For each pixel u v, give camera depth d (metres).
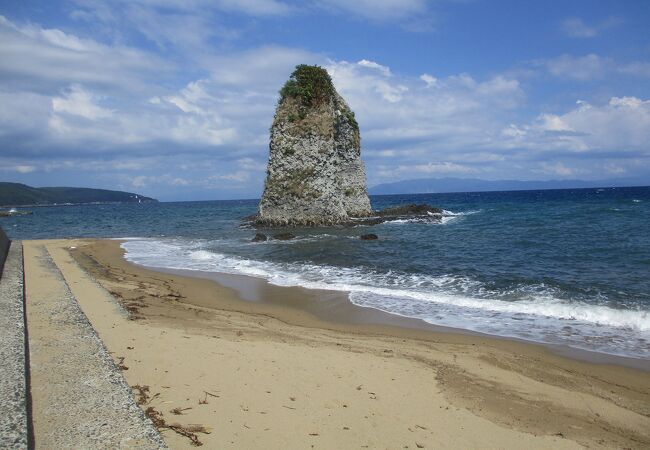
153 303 13.09
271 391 6.65
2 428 3.93
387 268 19.14
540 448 5.69
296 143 40.94
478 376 8.05
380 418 6.15
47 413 4.59
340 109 47.00
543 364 8.73
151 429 4.36
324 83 42.53
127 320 9.73
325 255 23.45
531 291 14.39
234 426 5.50
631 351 9.38
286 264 21.19
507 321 11.62
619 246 22.48
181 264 21.95
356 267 19.70
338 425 5.83
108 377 5.48
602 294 13.62
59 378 5.43
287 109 41.91
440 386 7.49
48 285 11.16
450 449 5.49
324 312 12.88
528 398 7.21
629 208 51.56
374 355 8.98
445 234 31.75
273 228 40.28
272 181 41.69
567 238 26.44
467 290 14.95
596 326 11.03
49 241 32.16
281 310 13.16
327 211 40.59
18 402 4.45
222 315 12.24
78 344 6.62
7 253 17.20
